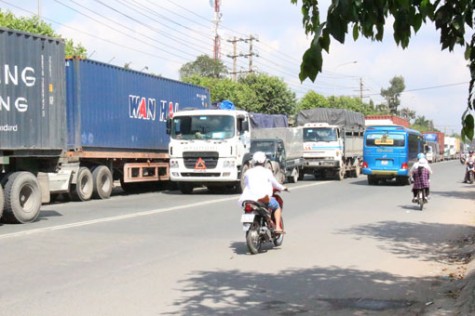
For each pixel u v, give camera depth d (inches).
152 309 241.4
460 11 157.1
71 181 717.3
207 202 713.0
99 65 771.4
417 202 660.7
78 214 579.2
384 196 838.5
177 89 985.5
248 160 874.8
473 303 236.5
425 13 153.3
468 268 323.0
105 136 782.5
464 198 824.9
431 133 3228.3
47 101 536.4
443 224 531.5
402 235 460.4
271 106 2137.1
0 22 1036.5
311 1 157.1
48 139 537.0
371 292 273.3
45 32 1126.4
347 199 781.9
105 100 784.3
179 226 492.1
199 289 277.0
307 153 1264.8
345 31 123.9
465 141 164.1
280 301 256.4
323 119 1375.5
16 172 511.2
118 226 489.4
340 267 331.6
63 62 557.6
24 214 505.0
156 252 371.6
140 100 870.4
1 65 485.4
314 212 616.7
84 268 320.8
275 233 390.9
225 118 821.2
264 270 321.4
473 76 163.8
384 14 141.3
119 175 861.8
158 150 927.0
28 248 380.8
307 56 126.3
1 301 251.8
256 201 371.6
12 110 496.4
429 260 355.3
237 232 460.8
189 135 824.9
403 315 234.8
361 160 1507.1
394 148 1110.4
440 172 1801.2
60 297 259.1
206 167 816.9
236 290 275.7
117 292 269.3
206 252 374.0
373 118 1776.6
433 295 267.6
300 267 330.6
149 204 692.7
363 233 468.1
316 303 253.6
